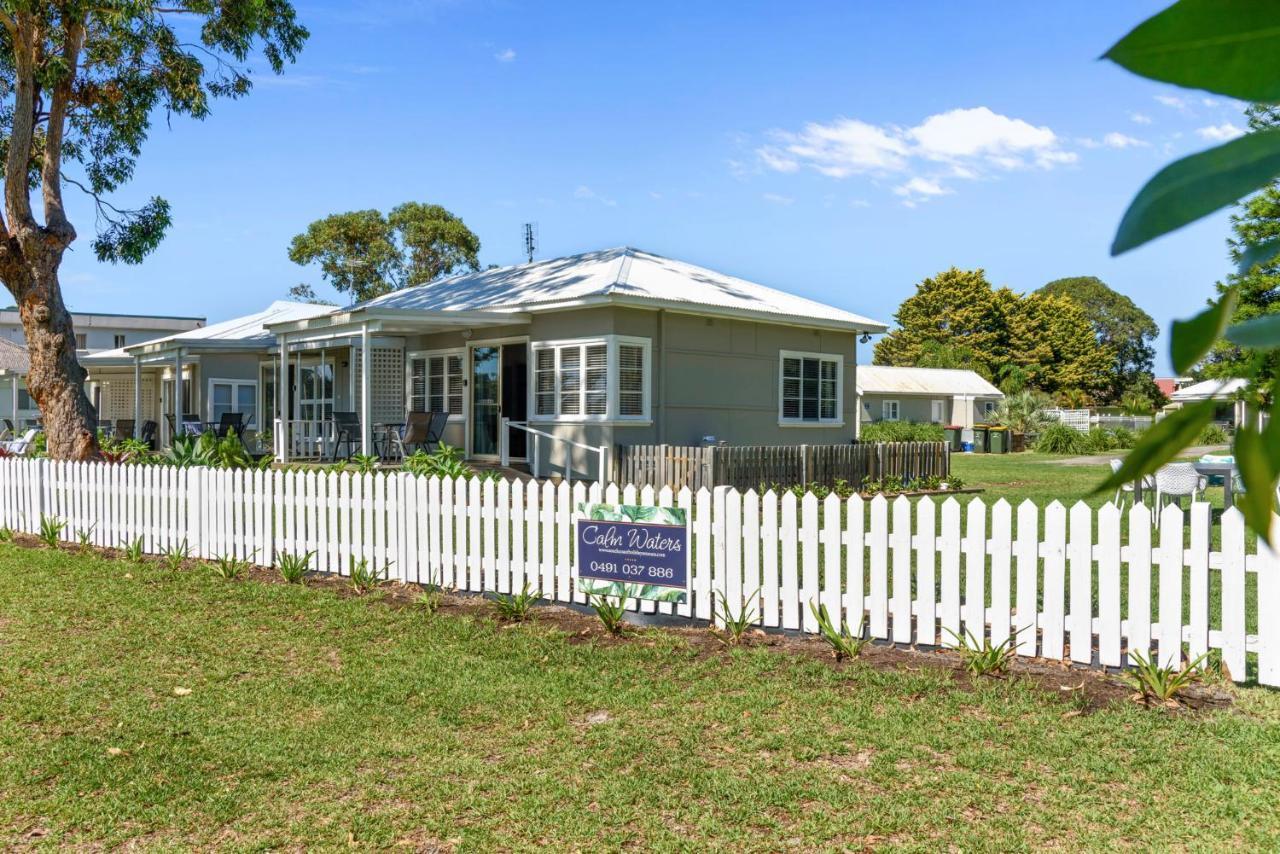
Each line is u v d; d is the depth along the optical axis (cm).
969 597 591
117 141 1736
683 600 689
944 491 1741
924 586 604
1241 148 46
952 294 6950
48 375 1472
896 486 1734
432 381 2091
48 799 417
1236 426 46
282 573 873
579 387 1733
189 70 1644
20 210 1433
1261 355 46
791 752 448
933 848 361
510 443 1903
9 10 1338
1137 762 427
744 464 1522
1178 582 532
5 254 1445
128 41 1581
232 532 959
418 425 1864
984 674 546
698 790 412
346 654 618
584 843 372
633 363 1719
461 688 548
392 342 2130
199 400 2750
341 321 1769
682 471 1534
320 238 4528
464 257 4709
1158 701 498
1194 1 45
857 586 626
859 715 490
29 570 907
